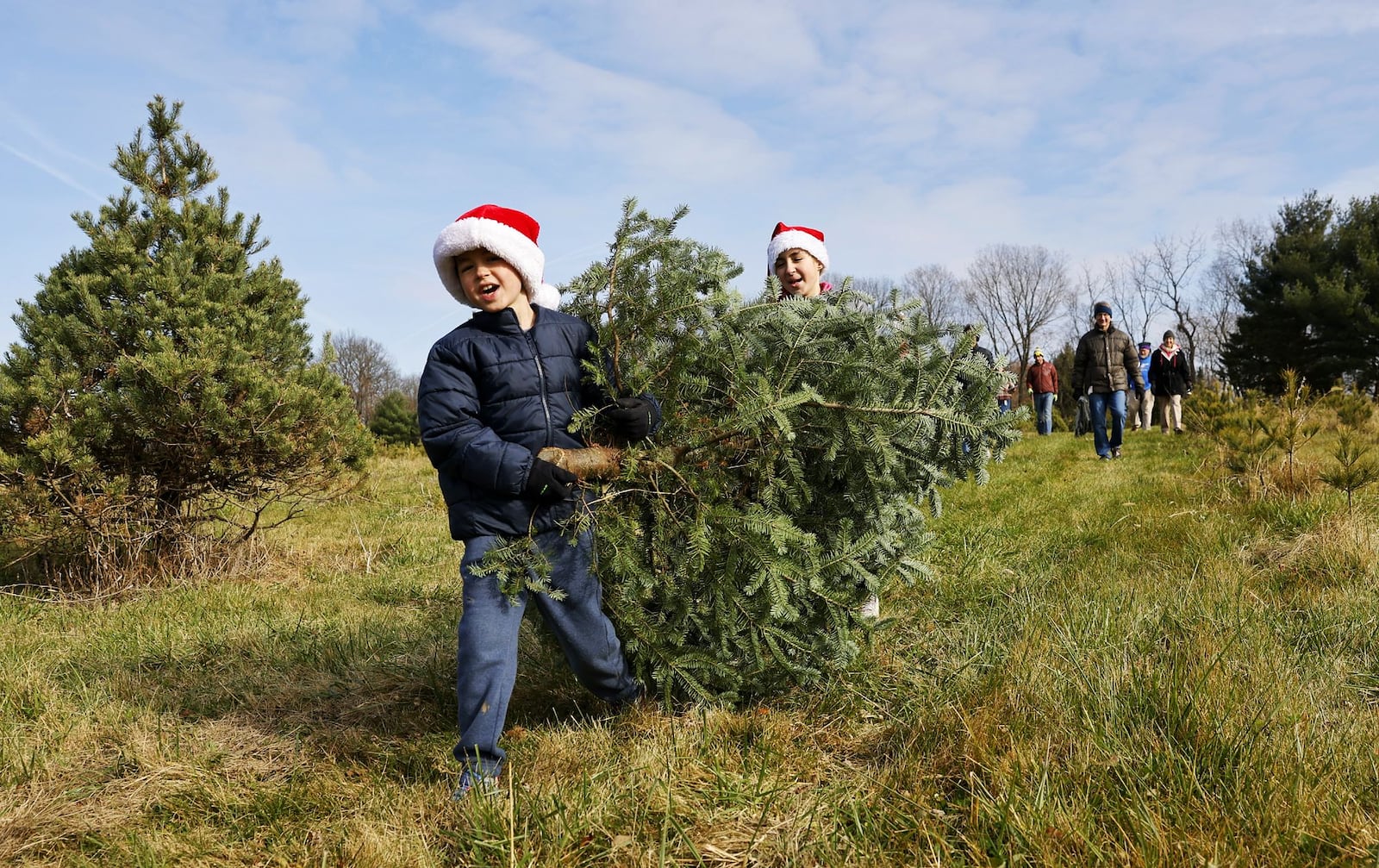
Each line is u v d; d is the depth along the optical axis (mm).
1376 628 3301
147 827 2430
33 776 2750
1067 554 4957
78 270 5879
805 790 2402
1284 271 38000
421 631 4293
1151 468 9000
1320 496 5496
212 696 3465
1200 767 2215
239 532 7062
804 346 2760
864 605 3082
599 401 2760
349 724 3174
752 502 2818
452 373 2602
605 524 2629
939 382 2697
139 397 5387
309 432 6246
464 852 2156
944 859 1982
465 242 2580
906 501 3176
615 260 2826
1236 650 2951
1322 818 1965
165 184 6215
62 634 4551
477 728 2488
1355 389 11070
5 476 5367
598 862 2096
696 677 2871
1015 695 2691
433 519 8312
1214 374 42188
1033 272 59562
